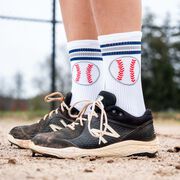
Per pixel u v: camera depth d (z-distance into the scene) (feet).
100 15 3.47
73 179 2.61
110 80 3.57
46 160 3.42
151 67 19.34
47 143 3.56
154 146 3.69
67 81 19.27
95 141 3.56
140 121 3.62
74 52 4.00
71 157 3.52
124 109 3.59
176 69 19.80
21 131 4.41
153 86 19.57
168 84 19.77
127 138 3.61
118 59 3.51
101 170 2.95
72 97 4.14
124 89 3.56
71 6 4.02
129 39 3.46
